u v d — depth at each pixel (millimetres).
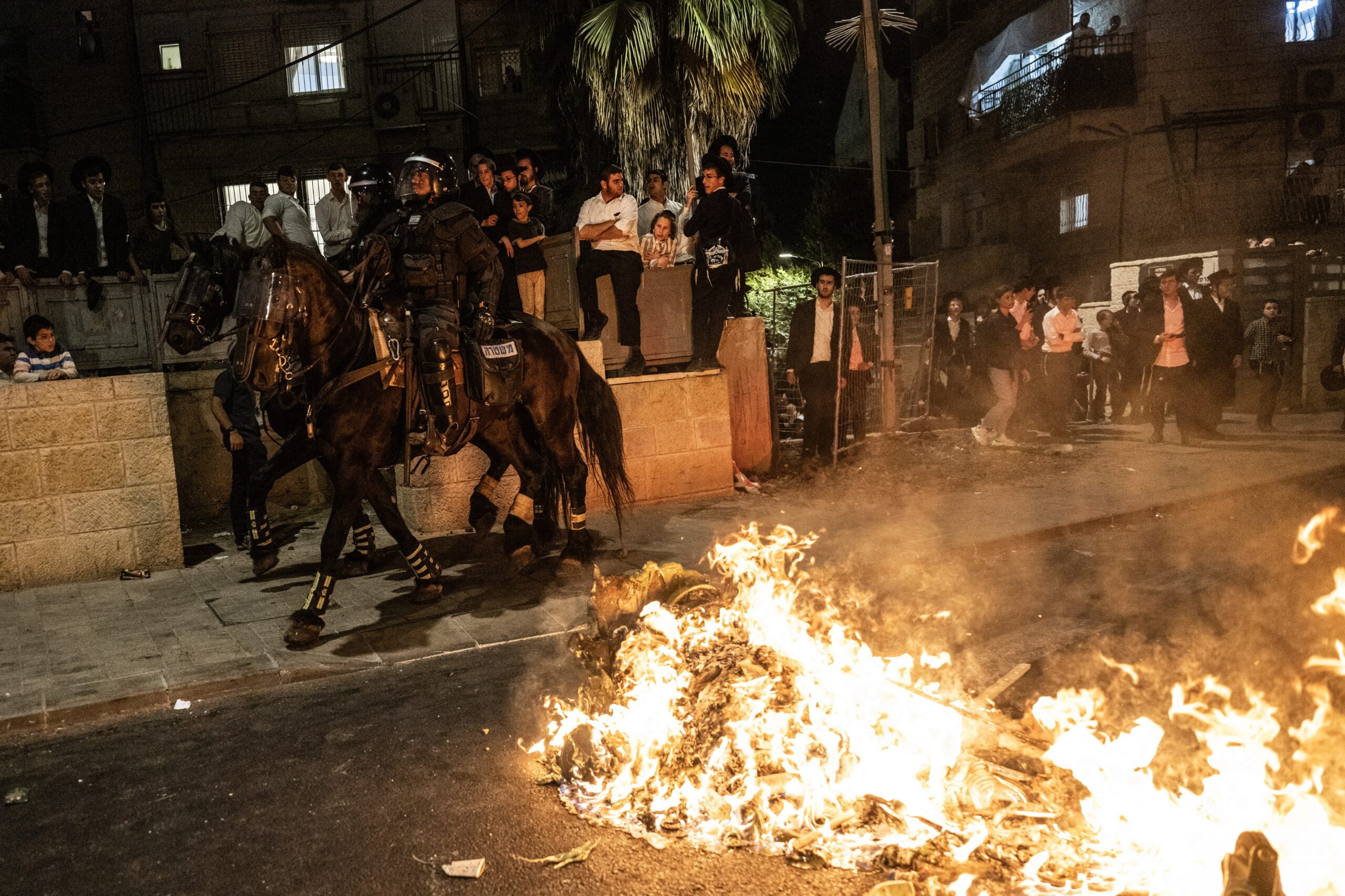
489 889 3332
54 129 22844
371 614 6559
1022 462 11156
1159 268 16062
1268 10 21234
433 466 8828
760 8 14734
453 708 4992
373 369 6086
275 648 5938
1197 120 21328
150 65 22875
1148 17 21438
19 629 6523
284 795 4117
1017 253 25891
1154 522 8438
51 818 4023
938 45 29047
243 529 8711
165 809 4055
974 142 26531
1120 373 15109
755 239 10516
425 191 6539
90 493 7738
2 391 7457
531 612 6512
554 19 16578
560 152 24156
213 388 9156
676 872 3367
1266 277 15523
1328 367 14500
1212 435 12328
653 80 15000
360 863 3543
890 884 3043
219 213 23391
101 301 9484
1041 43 24188
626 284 9875
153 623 6551
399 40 23250
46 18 22594
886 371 11898
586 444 7699
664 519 9195
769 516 9016
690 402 10016
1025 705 4566
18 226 9672
